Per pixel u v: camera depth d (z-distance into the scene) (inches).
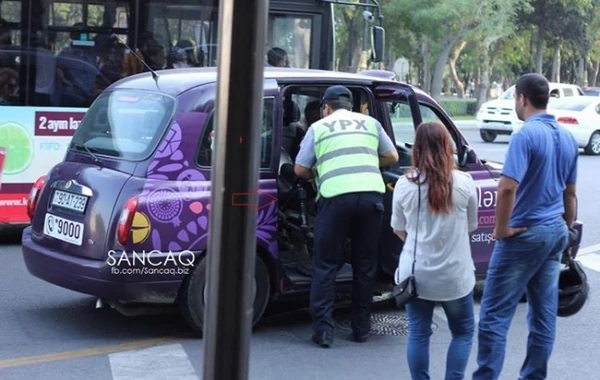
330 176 277.3
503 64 2593.5
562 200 234.2
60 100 433.7
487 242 333.1
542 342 238.5
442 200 217.9
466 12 1753.2
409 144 325.7
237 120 135.8
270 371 263.1
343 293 315.3
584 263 438.9
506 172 223.0
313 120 324.2
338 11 1322.6
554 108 1107.3
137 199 268.2
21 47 426.6
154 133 280.1
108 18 441.7
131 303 284.5
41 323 301.7
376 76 333.4
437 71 1930.4
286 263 305.0
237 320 138.9
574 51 2728.8
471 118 2076.8
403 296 223.0
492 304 233.8
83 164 291.3
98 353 272.2
